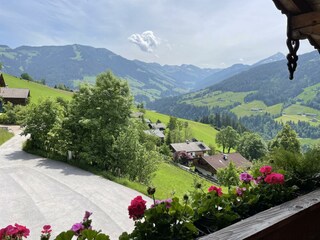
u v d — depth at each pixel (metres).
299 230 2.41
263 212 2.34
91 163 23.75
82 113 25.66
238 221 2.27
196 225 2.17
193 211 2.05
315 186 3.16
